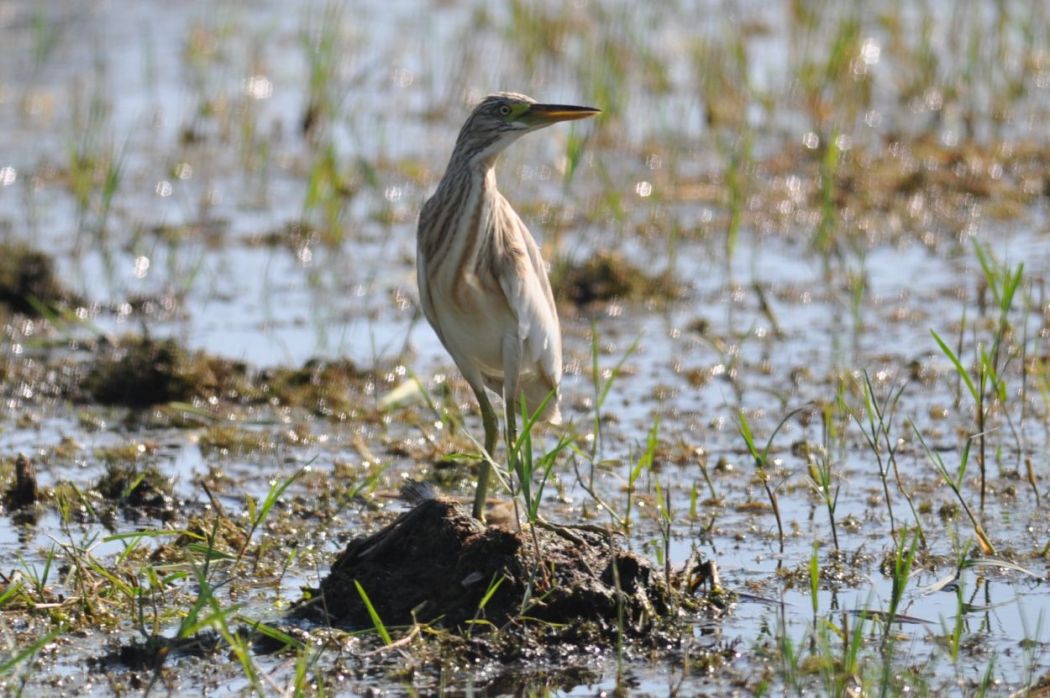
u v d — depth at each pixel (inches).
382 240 671.1
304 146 796.6
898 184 708.7
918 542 390.9
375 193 715.4
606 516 414.9
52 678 325.7
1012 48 900.6
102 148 780.0
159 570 380.2
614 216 685.9
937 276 606.9
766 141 789.9
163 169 761.6
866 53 903.7
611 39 904.9
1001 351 523.2
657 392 511.2
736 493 430.9
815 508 418.6
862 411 483.2
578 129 799.1
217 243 665.0
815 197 702.5
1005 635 340.8
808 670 323.6
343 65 925.8
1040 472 433.4
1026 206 680.4
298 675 304.3
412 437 483.2
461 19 1026.1
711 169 749.9
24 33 975.6
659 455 458.6
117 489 431.8
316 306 599.8
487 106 397.7
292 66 924.0
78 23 1000.9
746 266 629.9
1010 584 367.2
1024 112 814.5
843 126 799.1
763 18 1007.6
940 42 925.2
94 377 522.0
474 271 392.8
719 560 384.8
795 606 356.8
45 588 363.9
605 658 331.6
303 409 506.6
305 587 361.1
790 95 843.4
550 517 413.1
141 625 338.6
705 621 349.1
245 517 414.6
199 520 402.9
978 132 788.0
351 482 445.1
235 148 789.9
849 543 394.0
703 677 323.0
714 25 989.8
